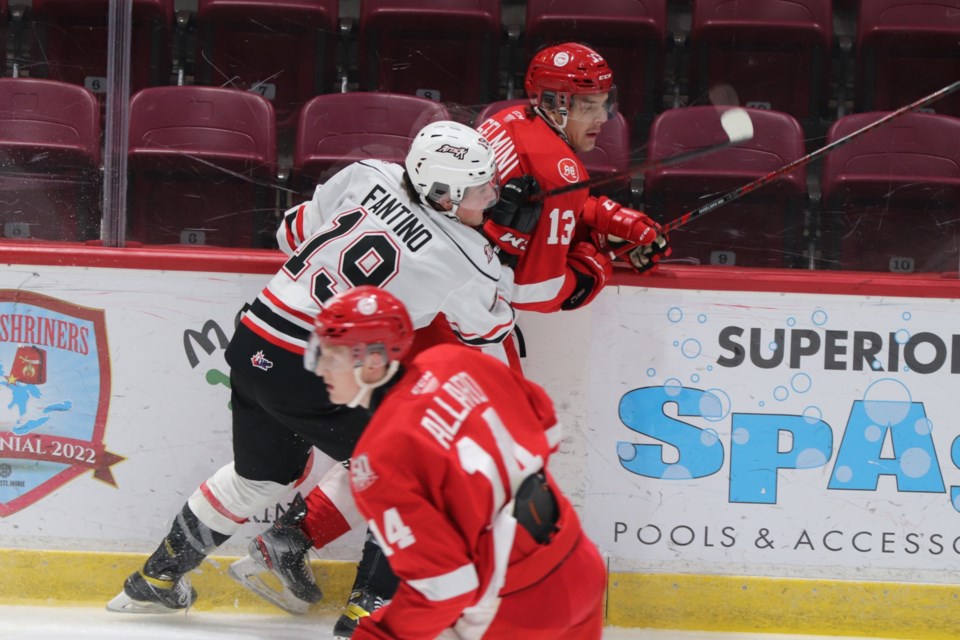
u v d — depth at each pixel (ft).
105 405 42.09
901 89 48.52
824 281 41.29
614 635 42.50
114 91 42.32
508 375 28.73
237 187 43.68
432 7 46.78
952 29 47.83
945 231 43.65
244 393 37.93
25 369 41.91
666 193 45.29
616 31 48.06
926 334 41.47
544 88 38.58
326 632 41.78
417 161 35.19
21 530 42.63
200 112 43.34
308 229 38.70
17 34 44.42
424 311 36.14
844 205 44.16
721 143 35.99
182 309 41.68
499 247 37.47
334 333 26.94
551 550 27.96
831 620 42.65
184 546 40.37
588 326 41.91
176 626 41.47
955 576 42.42
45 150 43.16
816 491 42.24
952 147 43.62
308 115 44.86
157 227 43.34
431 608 26.58
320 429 36.99
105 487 42.47
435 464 25.91
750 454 42.24
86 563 42.70
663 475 42.42
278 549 40.91
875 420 41.93
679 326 41.81
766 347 41.78
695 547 42.65
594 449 42.42
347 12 46.39
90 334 41.73
